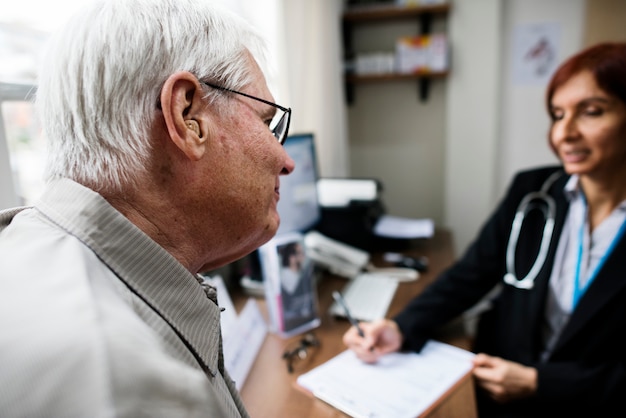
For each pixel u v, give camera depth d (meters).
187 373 0.31
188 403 0.30
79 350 0.28
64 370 0.27
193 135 0.42
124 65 0.40
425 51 2.17
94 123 0.40
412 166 2.56
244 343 0.87
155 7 0.43
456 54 2.29
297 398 0.77
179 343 0.40
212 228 0.47
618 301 0.94
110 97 0.40
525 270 1.14
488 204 2.42
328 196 1.75
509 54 2.34
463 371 0.87
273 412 0.73
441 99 2.43
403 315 1.03
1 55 0.93
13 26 0.94
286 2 1.67
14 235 0.39
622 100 0.93
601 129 0.95
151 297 0.40
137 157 0.41
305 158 1.42
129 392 0.27
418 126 2.50
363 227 1.64
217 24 0.46
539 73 2.32
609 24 2.16
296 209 1.37
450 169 2.43
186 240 0.46
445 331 1.08
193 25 0.44
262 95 0.50
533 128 2.38
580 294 1.03
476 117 2.33
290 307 0.99
